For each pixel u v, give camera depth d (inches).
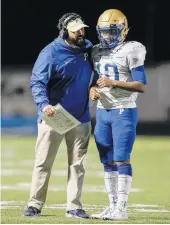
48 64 802.8
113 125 804.0
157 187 1205.1
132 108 804.6
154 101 2716.5
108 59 801.6
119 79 799.7
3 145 2090.3
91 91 801.6
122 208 797.9
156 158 1729.8
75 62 808.9
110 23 796.6
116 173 822.5
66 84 812.6
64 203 997.2
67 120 786.8
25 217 807.1
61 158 1711.4
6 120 2684.5
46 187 825.5
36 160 823.7
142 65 796.0
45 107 785.6
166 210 919.7
